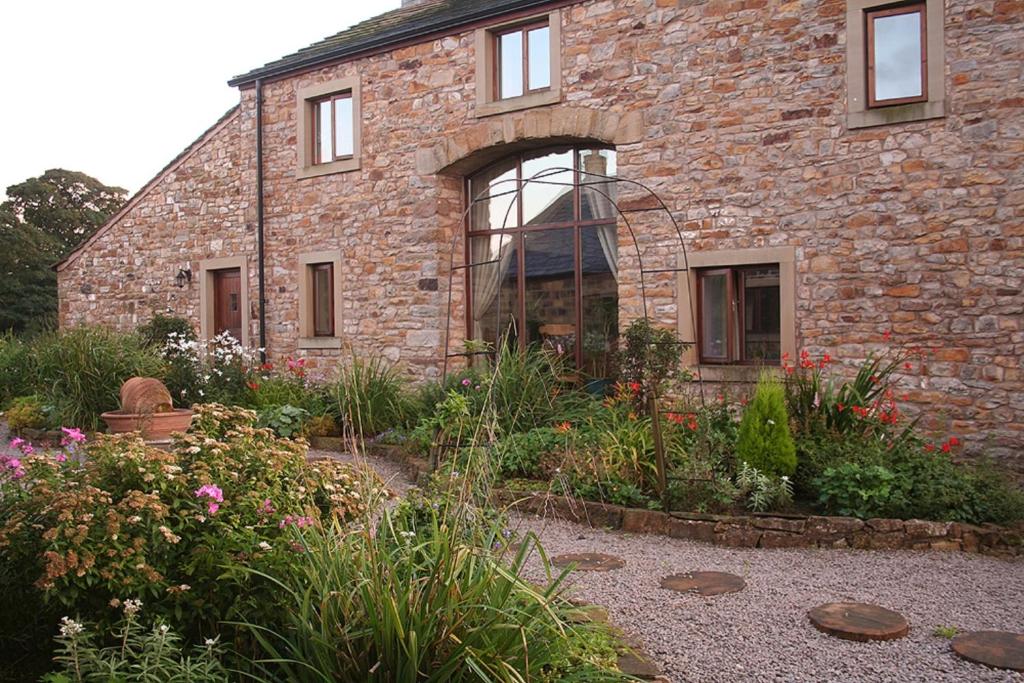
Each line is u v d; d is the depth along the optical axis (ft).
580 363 30.53
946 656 11.30
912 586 14.39
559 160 31.30
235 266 39.11
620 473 19.72
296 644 9.18
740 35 26.37
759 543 17.11
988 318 23.00
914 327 23.90
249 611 9.43
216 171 39.88
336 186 35.63
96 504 9.35
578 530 18.35
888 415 20.38
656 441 18.49
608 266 30.09
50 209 92.27
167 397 27.04
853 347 24.72
